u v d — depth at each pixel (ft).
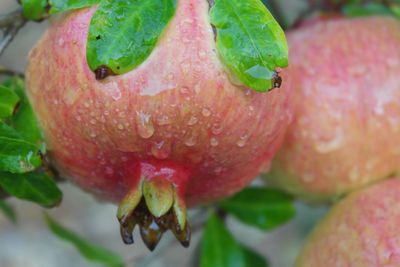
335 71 1.23
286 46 1.03
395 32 1.27
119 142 1.04
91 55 1.01
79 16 1.04
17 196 1.10
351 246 1.18
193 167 1.07
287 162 1.26
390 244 1.15
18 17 1.09
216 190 1.13
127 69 1.01
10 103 1.08
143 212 1.06
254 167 1.12
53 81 1.05
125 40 1.01
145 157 1.05
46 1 1.07
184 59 1.01
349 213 1.22
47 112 1.07
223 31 1.02
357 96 1.23
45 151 1.08
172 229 1.05
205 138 1.04
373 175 1.26
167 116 1.02
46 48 1.06
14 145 1.05
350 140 1.23
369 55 1.24
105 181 1.11
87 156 1.07
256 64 1.01
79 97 1.03
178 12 1.02
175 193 1.05
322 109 1.22
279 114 1.08
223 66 1.02
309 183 1.28
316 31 1.27
